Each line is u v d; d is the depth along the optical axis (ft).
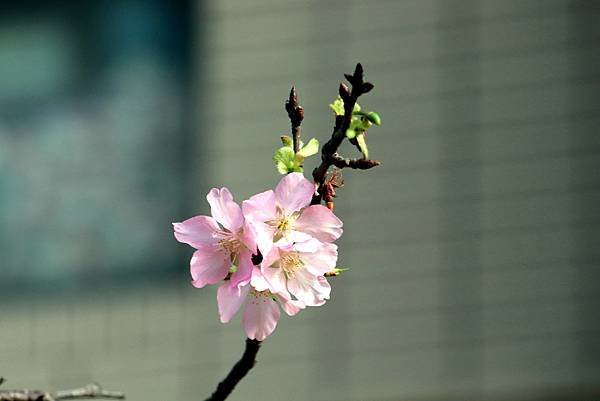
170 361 45.85
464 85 46.50
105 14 47.96
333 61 47.24
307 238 12.27
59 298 46.55
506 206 45.55
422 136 46.37
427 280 45.52
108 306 46.29
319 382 45.44
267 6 47.85
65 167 47.09
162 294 46.21
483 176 45.85
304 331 45.78
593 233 44.98
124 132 47.24
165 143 47.06
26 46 47.98
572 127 45.70
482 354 44.83
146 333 46.06
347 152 46.42
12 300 46.80
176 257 46.37
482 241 45.44
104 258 46.55
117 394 16.76
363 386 45.16
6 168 47.29
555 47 46.24
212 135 47.06
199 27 47.93
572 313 44.65
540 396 44.39
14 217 47.06
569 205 45.29
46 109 47.60
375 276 45.73
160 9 47.96
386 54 47.09
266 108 47.09
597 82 45.80
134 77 47.67
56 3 48.11
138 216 46.65
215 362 45.70
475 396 44.68
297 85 47.16
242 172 46.73
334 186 12.60
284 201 12.42
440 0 47.06
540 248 45.16
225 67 47.55
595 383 44.14
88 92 47.55
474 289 45.19
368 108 46.73
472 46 46.65
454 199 45.85
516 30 46.55
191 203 46.60
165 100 47.44
